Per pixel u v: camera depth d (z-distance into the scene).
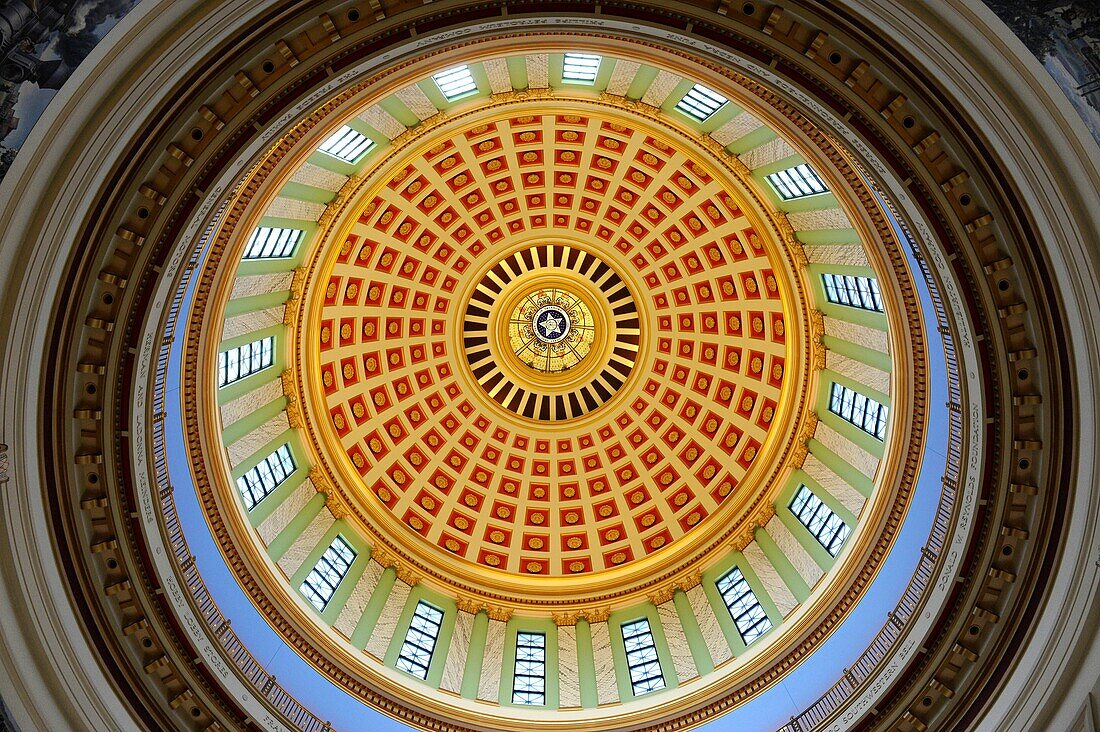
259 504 23.97
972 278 13.43
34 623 12.77
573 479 33.91
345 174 25.03
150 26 10.20
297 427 27.33
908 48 11.43
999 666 15.18
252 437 24.86
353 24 12.16
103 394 13.45
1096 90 10.02
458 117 24.92
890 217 17.42
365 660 22.33
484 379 34.97
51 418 12.76
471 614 28.08
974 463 15.20
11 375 11.62
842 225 22.28
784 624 22.53
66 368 12.79
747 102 16.77
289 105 12.73
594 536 32.62
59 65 9.67
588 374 34.91
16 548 12.46
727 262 30.45
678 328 33.38
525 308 34.91
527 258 34.22
